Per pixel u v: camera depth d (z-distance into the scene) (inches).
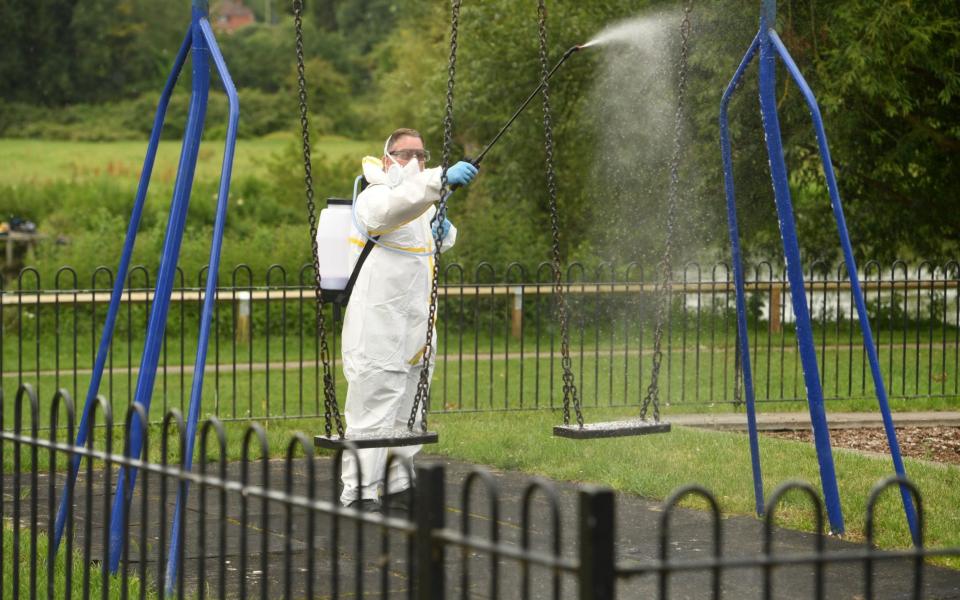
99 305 1957.4
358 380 700.0
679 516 698.2
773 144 647.1
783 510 709.3
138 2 5152.6
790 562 290.4
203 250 2075.5
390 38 4392.2
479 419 1112.8
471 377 1487.5
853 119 1769.2
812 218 2148.1
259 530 665.0
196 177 3597.4
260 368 1585.9
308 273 1940.2
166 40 5177.2
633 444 927.7
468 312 2026.3
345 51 5334.6
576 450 903.7
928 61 1679.4
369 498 711.7
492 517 307.6
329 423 611.2
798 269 649.6
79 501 751.7
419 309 709.9
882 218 2059.5
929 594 541.0
